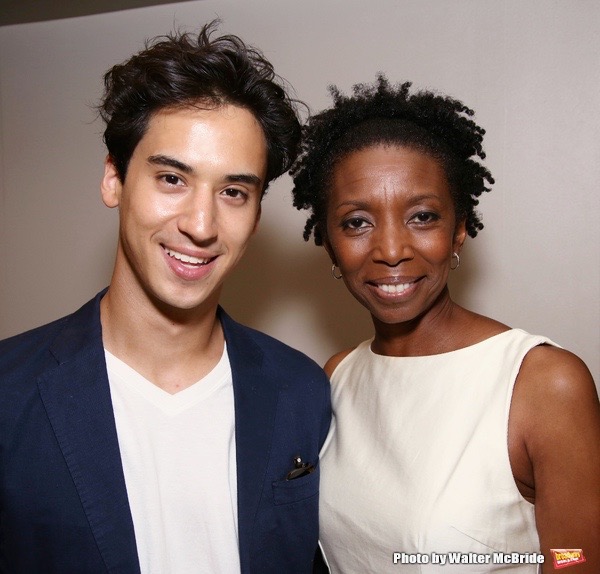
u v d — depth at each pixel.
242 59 1.12
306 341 2.14
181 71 1.06
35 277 2.42
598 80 1.87
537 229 1.93
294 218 2.13
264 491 1.22
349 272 1.23
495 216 1.96
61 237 2.38
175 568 1.11
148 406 1.16
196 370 1.23
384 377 1.28
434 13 1.97
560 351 1.09
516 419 1.07
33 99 2.39
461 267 1.99
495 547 1.04
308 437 1.32
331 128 1.30
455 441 1.11
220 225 1.11
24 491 1.05
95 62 2.31
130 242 1.12
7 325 2.45
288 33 2.09
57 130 2.37
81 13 2.30
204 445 1.18
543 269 1.93
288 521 1.23
